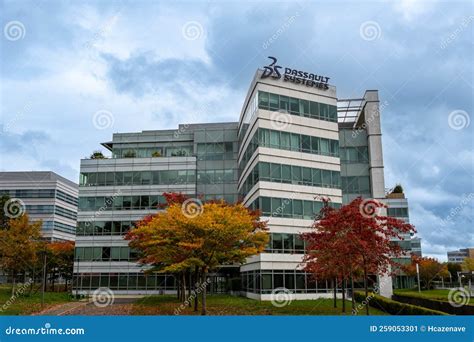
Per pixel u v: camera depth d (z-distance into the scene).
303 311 26.06
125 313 26.25
